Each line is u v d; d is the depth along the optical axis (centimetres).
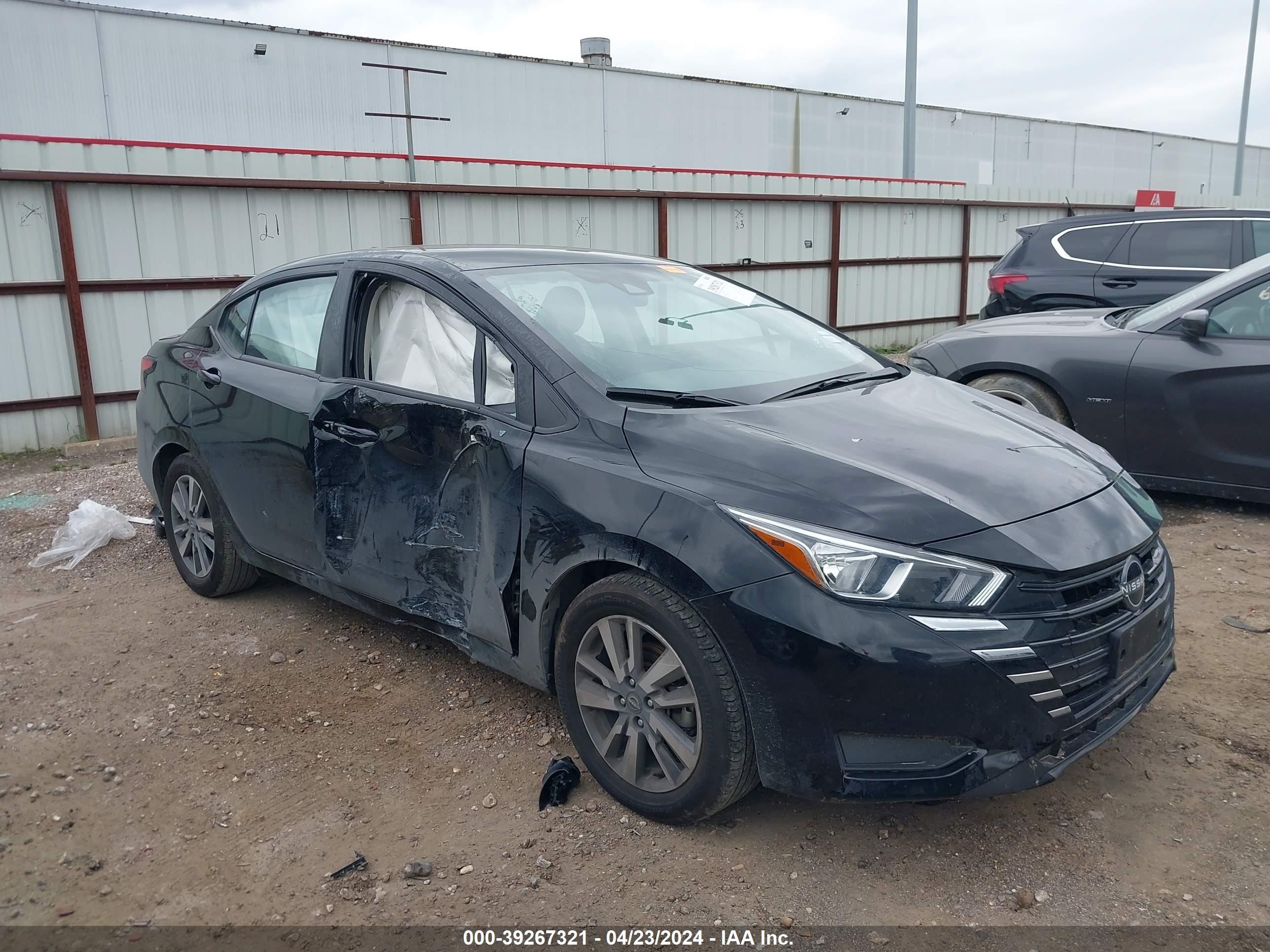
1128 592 263
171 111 1852
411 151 1092
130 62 1806
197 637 420
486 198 1143
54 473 787
